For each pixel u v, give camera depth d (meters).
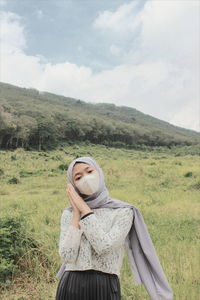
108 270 2.08
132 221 2.20
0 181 20.48
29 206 11.66
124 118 139.88
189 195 13.42
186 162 26.95
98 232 2.00
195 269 4.99
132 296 4.14
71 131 71.56
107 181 18.23
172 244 6.49
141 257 2.23
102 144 75.94
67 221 2.22
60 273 2.36
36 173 23.88
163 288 2.18
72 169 2.18
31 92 151.75
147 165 25.05
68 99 168.88
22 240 5.29
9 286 4.69
